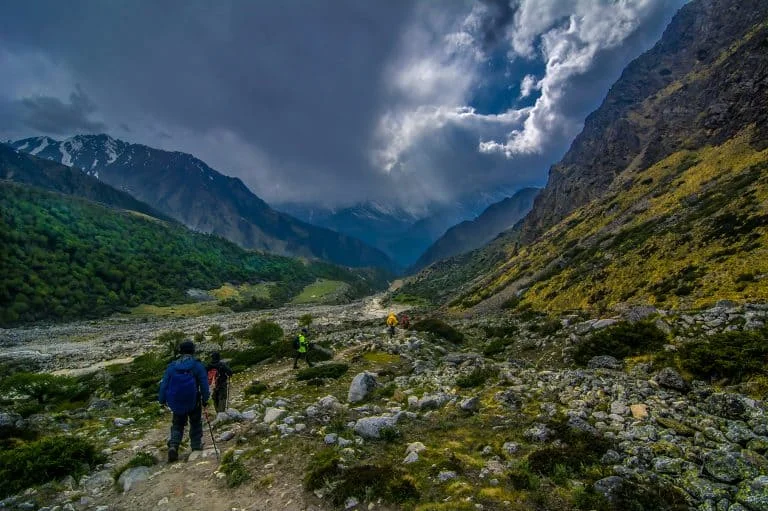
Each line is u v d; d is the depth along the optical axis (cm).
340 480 729
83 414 1808
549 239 11738
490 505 613
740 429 790
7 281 11231
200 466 883
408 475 722
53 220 17188
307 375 2036
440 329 3497
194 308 15100
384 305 18962
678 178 8325
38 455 898
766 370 1159
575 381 1346
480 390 1397
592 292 5294
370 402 1405
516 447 829
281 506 682
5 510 731
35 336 9025
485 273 19962
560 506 604
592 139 18988
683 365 1345
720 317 1783
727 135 8744
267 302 18725
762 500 552
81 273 13825
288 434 1015
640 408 987
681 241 4844
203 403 979
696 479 643
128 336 8762
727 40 14250
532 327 3200
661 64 19350
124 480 834
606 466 722
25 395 2683
